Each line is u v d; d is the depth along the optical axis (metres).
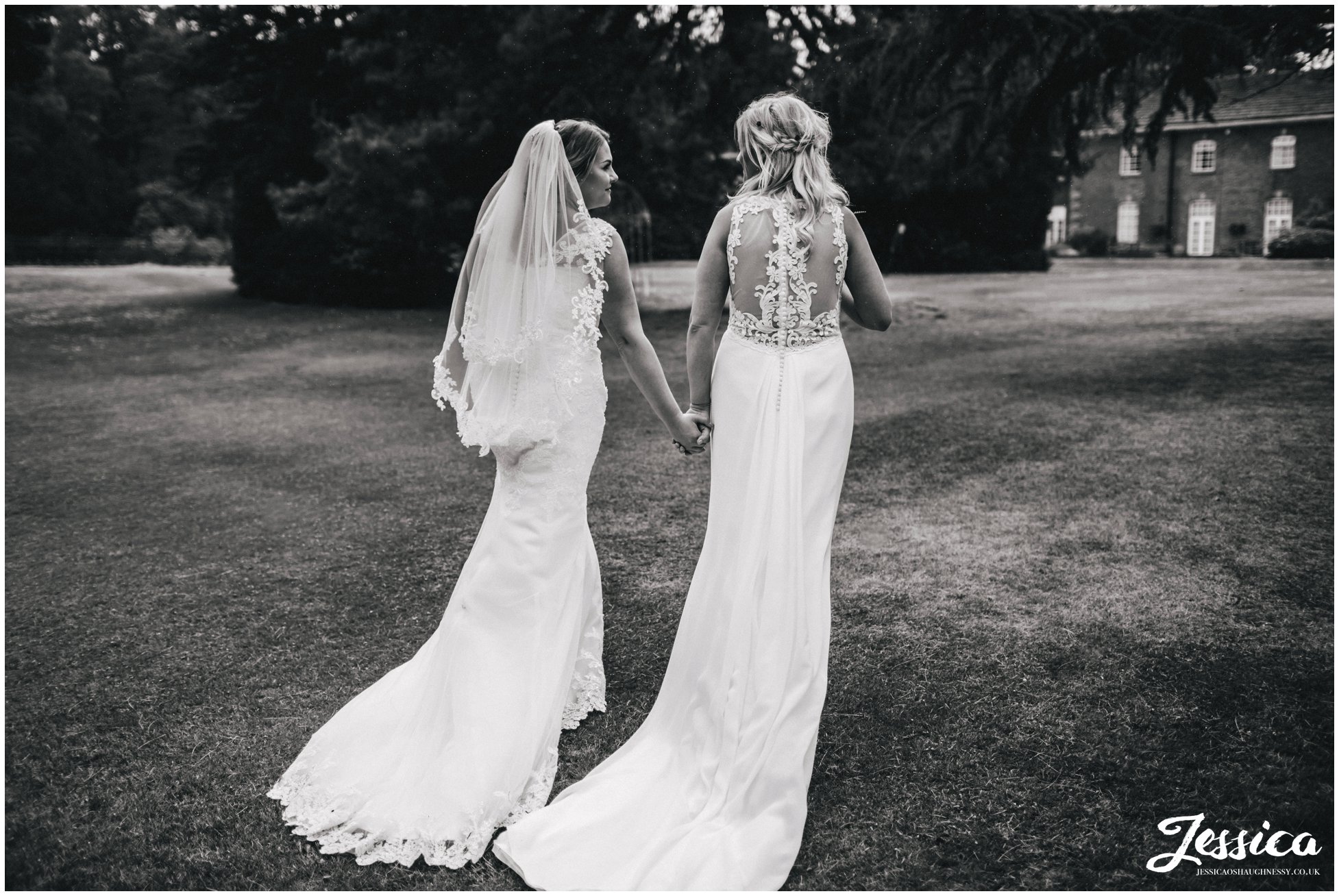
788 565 2.43
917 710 2.96
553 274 2.66
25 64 17.80
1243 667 3.13
